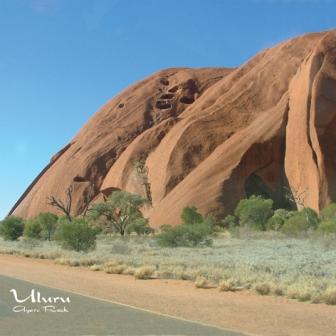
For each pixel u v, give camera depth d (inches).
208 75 5831.7
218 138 4148.6
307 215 2166.6
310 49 4446.4
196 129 4242.1
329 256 1129.4
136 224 2832.2
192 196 3602.4
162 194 4025.6
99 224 3088.1
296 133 3722.9
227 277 739.4
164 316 455.2
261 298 577.0
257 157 3794.3
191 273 794.8
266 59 4756.4
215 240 1991.9
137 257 1221.7
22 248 1718.8
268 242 1729.8
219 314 471.8
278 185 3799.2
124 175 4505.4
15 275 810.2
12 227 2598.4
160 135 4677.7
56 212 4997.5
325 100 3614.7
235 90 4603.8
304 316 462.0
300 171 3627.0
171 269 874.1
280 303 540.1
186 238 1663.4
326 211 2544.3
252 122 4183.1
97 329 394.3
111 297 573.6
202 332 386.9
